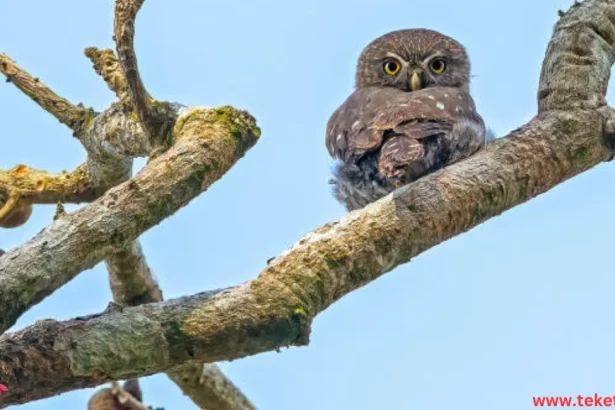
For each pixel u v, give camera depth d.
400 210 7.31
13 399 6.15
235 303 6.54
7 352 6.12
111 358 6.27
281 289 6.66
